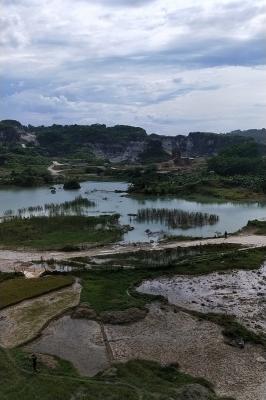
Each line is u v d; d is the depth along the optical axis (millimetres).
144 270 76812
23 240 99688
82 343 52594
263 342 51969
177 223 119688
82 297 64938
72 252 90312
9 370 45562
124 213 137125
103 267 78750
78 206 150500
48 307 62062
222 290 68812
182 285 70938
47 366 46875
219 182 190875
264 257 84688
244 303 63750
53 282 70250
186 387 42438
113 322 57406
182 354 49906
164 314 59906
